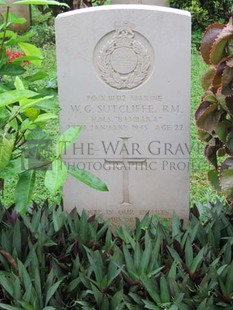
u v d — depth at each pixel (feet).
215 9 16.33
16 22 5.53
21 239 5.22
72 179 5.88
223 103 5.07
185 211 5.95
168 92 5.56
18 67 5.50
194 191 8.03
